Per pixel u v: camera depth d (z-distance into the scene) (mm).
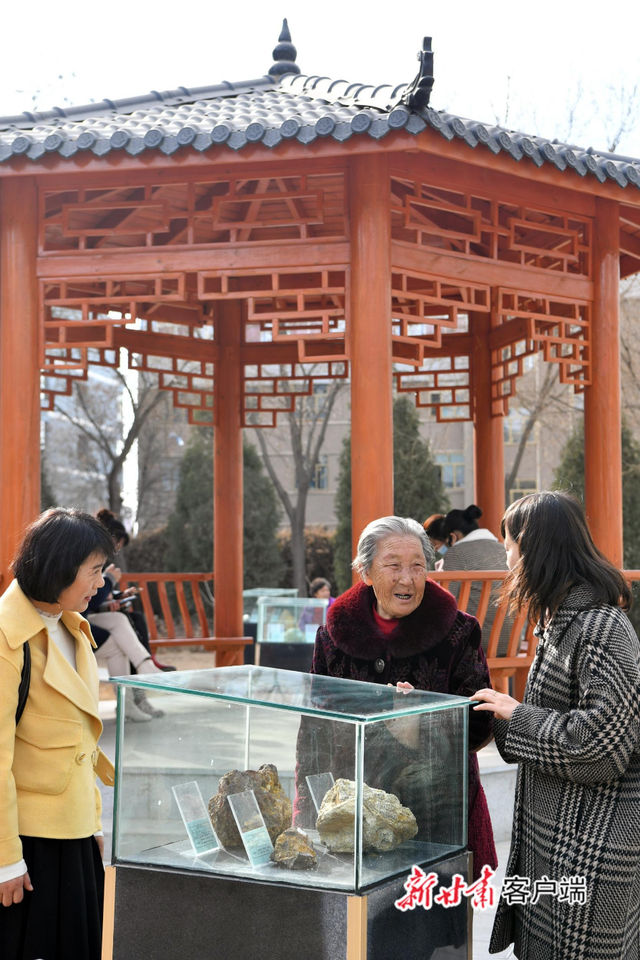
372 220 4562
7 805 2289
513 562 2336
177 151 4375
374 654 2643
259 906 1959
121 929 2090
